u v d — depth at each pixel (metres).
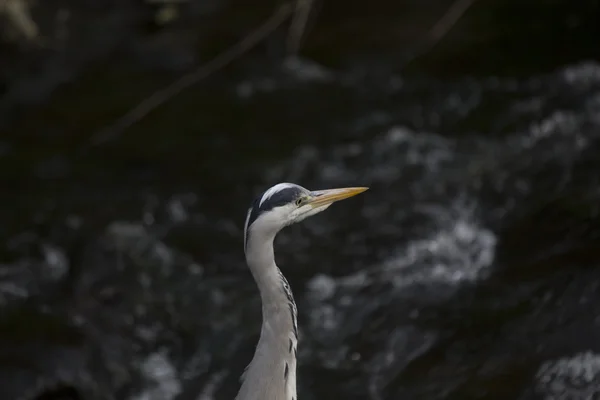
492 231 11.71
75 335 10.74
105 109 17.64
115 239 13.09
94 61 19.67
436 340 9.82
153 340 11.02
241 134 16.19
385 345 10.03
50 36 20.66
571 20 17.75
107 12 21.62
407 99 16.41
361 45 18.78
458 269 11.03
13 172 15.66
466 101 15.77
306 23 19.88
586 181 11.87
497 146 13.95
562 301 9.65
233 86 17.95
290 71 18.23
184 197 14.33
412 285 10.95
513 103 15.24
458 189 12.90
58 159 16.03
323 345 10.32
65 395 9.84
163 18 20.88
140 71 19.11
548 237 10.94
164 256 12.66
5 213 14.28
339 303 11.03
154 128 16.81
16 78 19.16
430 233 12.12
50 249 13.19
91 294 11.88
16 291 11.89
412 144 14.55
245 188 14.38
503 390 8.82
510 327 9.60
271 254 6.85
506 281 10.38
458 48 17.73
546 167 12.62
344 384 9.64
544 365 8.88
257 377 6.93
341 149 15.00
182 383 10.40
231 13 21.27
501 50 17.30
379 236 12.39
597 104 14.40
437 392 9.11
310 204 6.93
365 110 16.30
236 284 11.98
